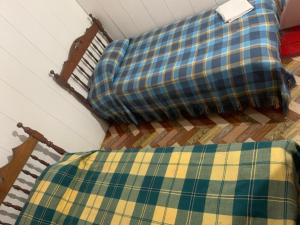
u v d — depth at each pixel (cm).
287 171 121
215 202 133
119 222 158
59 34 256
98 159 205
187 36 240
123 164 187
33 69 231
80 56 267
